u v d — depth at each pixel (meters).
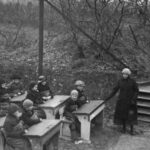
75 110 6.20
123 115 6.95
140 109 7.82
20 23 14.21
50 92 7.22
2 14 14.91
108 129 7.20
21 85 8.20
